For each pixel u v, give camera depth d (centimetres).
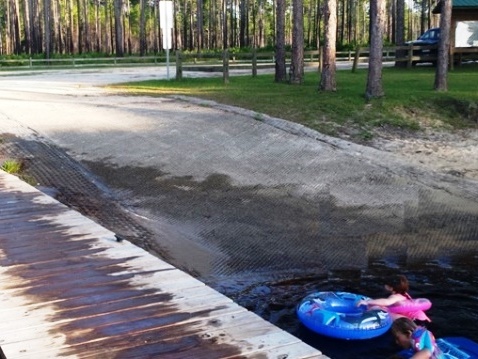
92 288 513
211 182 1086
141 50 5422
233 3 7131
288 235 908
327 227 935
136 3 7919
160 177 1106
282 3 2038
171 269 559
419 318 655
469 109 1491
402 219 965
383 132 1364
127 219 934
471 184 1102
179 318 455
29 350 405
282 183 1084
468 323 663
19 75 2827
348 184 1084
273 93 1728
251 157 1197
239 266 813
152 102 1648
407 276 789
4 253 603
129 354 400
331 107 1501
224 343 415
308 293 739
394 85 1855
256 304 708
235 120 1412
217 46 6700
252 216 964
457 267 818
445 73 1684
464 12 2527
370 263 828
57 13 6031
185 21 7206
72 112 1524
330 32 1717
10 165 1092
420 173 1144
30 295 498
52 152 1222
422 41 2631
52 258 589
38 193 862
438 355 536
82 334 430
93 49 6838
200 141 1280
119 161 1179
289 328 646
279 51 2058
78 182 1080
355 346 600
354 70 2427
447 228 938
